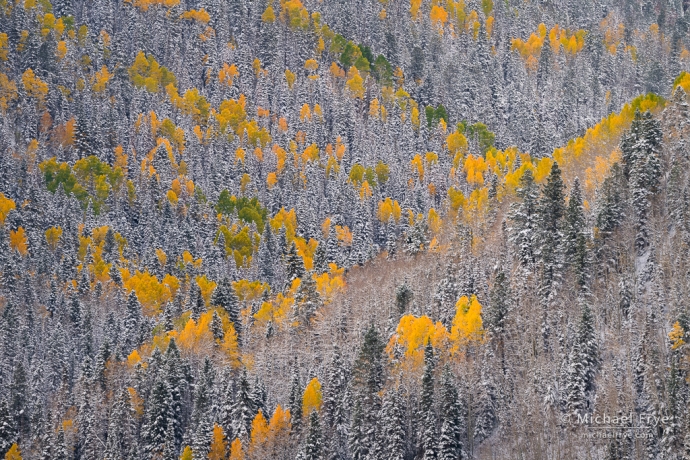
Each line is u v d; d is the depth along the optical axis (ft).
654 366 628.28
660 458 598.34
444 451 634.43
